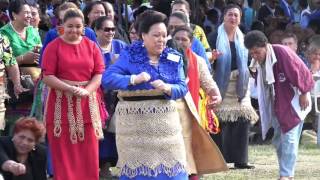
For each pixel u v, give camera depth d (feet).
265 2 66.95
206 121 36.50
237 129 42.57
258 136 51.37
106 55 38.78
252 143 51.16
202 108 36.35
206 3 66.33
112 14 43.01
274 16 63.05
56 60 33.27
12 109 39.47
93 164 33.71
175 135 28.73
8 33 39.73
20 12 39.65
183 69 30.50
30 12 39.96
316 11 63.62
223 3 63.98
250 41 37.40
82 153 33.58
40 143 28.94
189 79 33.88
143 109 28.40
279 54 37.14
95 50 34.04
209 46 42.45
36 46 39.06
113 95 38.14
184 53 32.99
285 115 37.17
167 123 28.53
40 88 36.45
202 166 32.32
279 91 37.32
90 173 33.65
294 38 47.96
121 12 62.54
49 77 33.09
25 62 39.32
